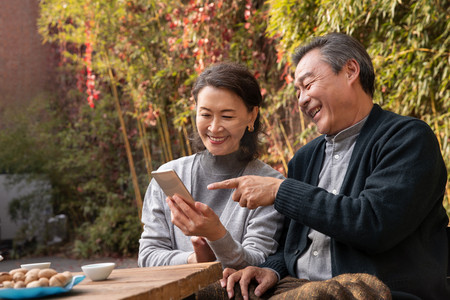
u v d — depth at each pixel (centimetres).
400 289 139
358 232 135
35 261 579
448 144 272
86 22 511
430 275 142
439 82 283
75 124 638
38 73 691
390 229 133
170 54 484
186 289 113
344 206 137
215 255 163
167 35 474
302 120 394
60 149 655
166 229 188
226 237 154
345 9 289
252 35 419
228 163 190
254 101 182
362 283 122
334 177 164
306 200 141
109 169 631
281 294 128
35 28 696
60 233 663
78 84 636
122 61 521
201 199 192
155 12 473
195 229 147
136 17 494
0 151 647
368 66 161
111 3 494
